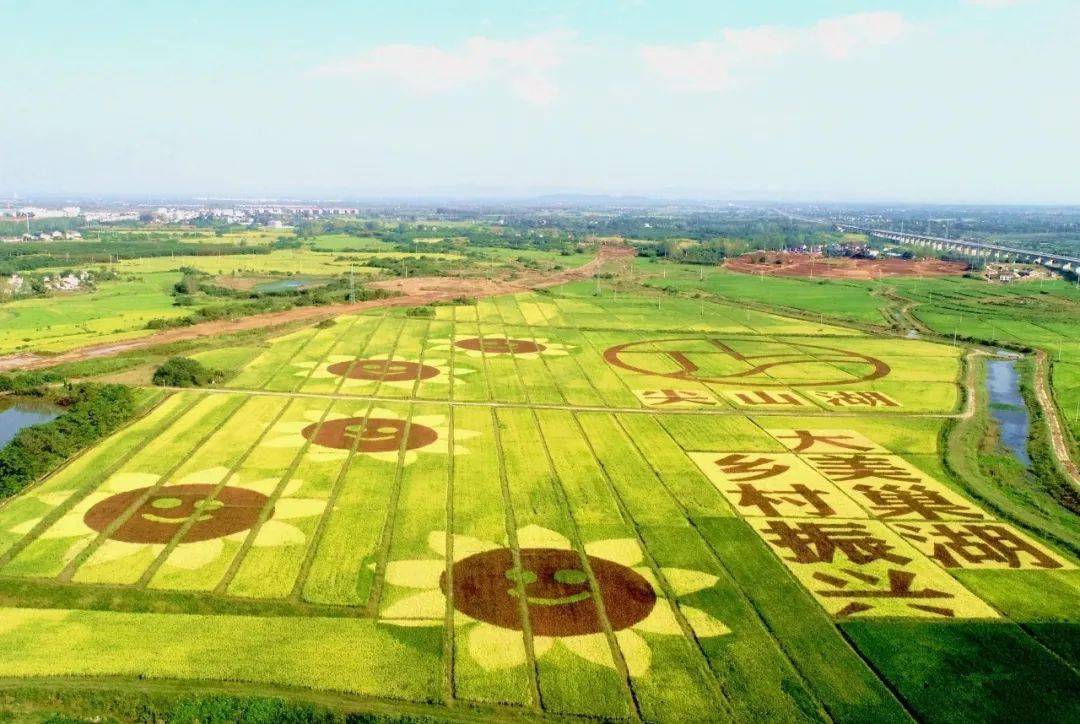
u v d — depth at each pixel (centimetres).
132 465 8169
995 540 6694
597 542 6531
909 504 7456
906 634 5231
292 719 4378
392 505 7250
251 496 7400
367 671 4775
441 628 5228
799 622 5366
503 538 6575
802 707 4516
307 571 5972
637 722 4403
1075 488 8069
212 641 5038
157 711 4450
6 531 6562
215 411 10200
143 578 5838
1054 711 4506
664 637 5172
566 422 10081
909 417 10612
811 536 6706
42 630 5125
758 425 10075
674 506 7312
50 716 4428
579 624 5309
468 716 4434
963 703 4559
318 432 9388
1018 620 5447
